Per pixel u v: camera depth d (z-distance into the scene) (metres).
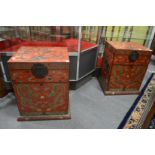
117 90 2.04
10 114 1.62
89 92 2.08
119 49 1.67
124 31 2.41
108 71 1.91
